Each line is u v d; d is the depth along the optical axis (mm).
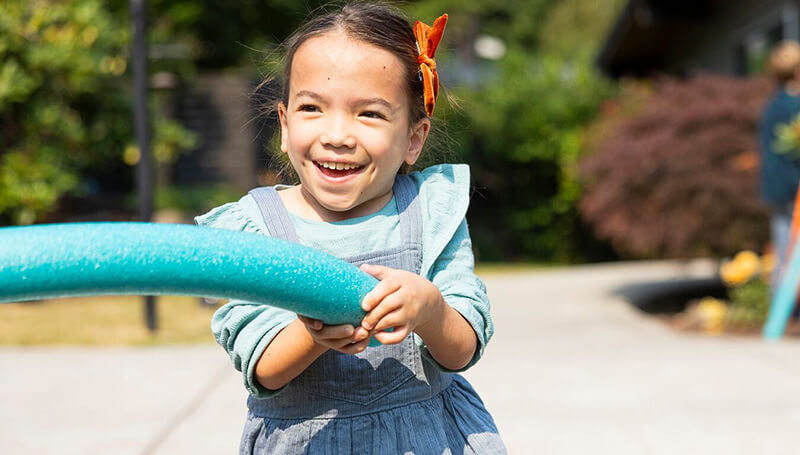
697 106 6562
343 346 1218
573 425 3320
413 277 1248
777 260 5527
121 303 6809
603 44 12367
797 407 3533
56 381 4074
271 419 1493
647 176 6488
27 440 3172
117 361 4508
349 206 1433
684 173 6387
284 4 13453
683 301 7488
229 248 1042
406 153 1516
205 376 4176
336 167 1408
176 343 5094
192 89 11500
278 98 1709
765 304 5895
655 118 6832
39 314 6121
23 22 6836
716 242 6461
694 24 10484
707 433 3201
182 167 11531
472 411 1595
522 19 24484
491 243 13828
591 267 11742
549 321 6113
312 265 1115
